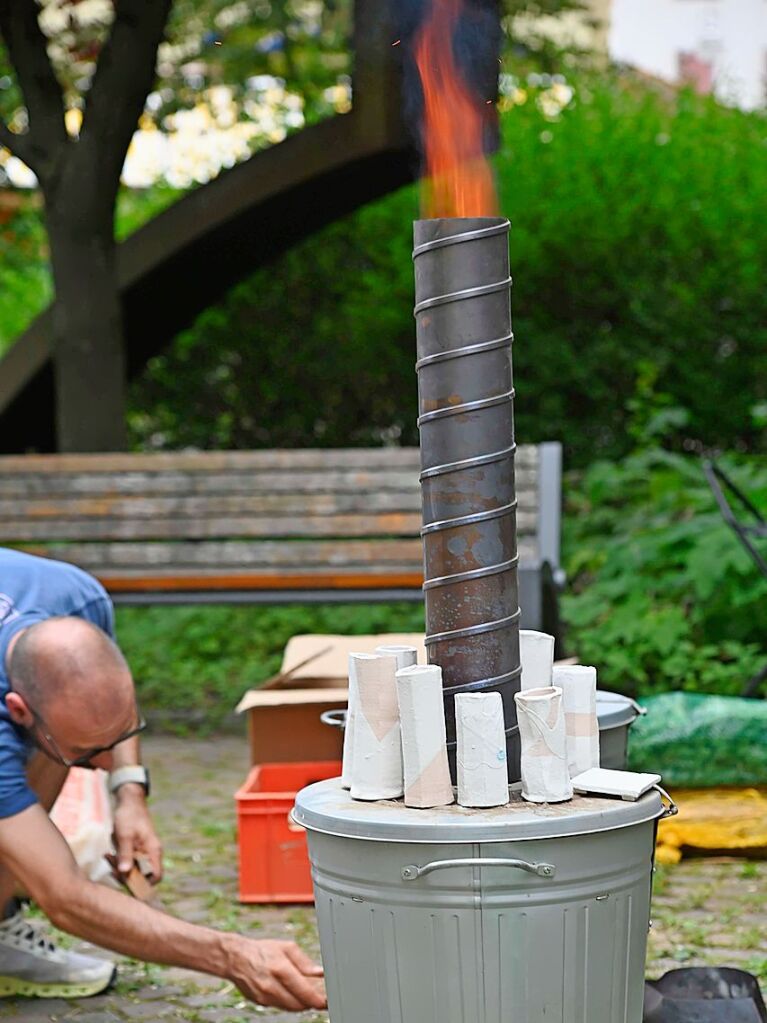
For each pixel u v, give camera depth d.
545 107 13.42
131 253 10.30
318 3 12.79
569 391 12.82
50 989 4.87
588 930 2.95
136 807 5.16
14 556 4.93
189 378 13.27
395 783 3.13
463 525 3.14
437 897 2.90
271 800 5.86
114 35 9.89
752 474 10.55
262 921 5.64
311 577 9.09
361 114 9.52
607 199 12.73
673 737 6.35
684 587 9.53
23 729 4.31
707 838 6.25
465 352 3.13
